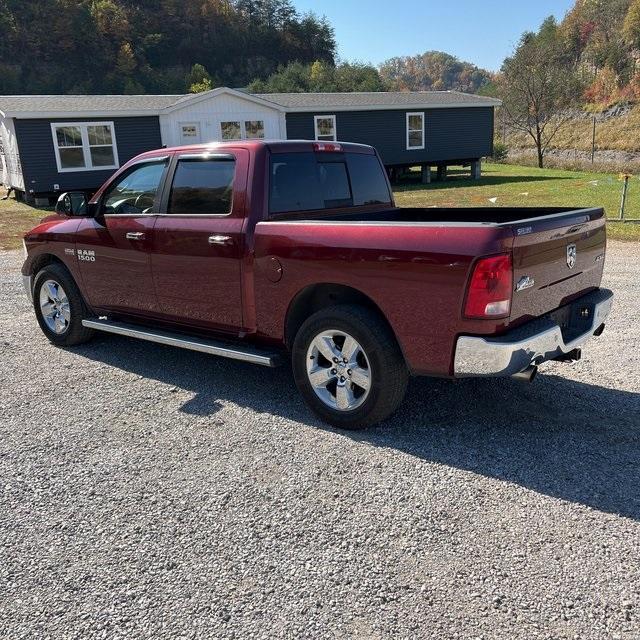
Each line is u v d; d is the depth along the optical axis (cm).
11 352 536
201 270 416
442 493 296
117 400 423
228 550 259
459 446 343
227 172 400
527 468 317
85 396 432
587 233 371
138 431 374
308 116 2323
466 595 228
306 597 229
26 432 376
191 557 255
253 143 396
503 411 386
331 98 2527
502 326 308
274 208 395
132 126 2025
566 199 1569
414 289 321
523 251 309
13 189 2112
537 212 423
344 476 315
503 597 226
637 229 1076
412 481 308
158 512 288
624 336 524
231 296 405
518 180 2405
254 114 2228
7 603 231
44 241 536
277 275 376
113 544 265
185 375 469
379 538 263
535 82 3903
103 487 311
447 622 215
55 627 218
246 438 361
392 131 2462
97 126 1961
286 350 402
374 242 333
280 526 274
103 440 363
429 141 2538
